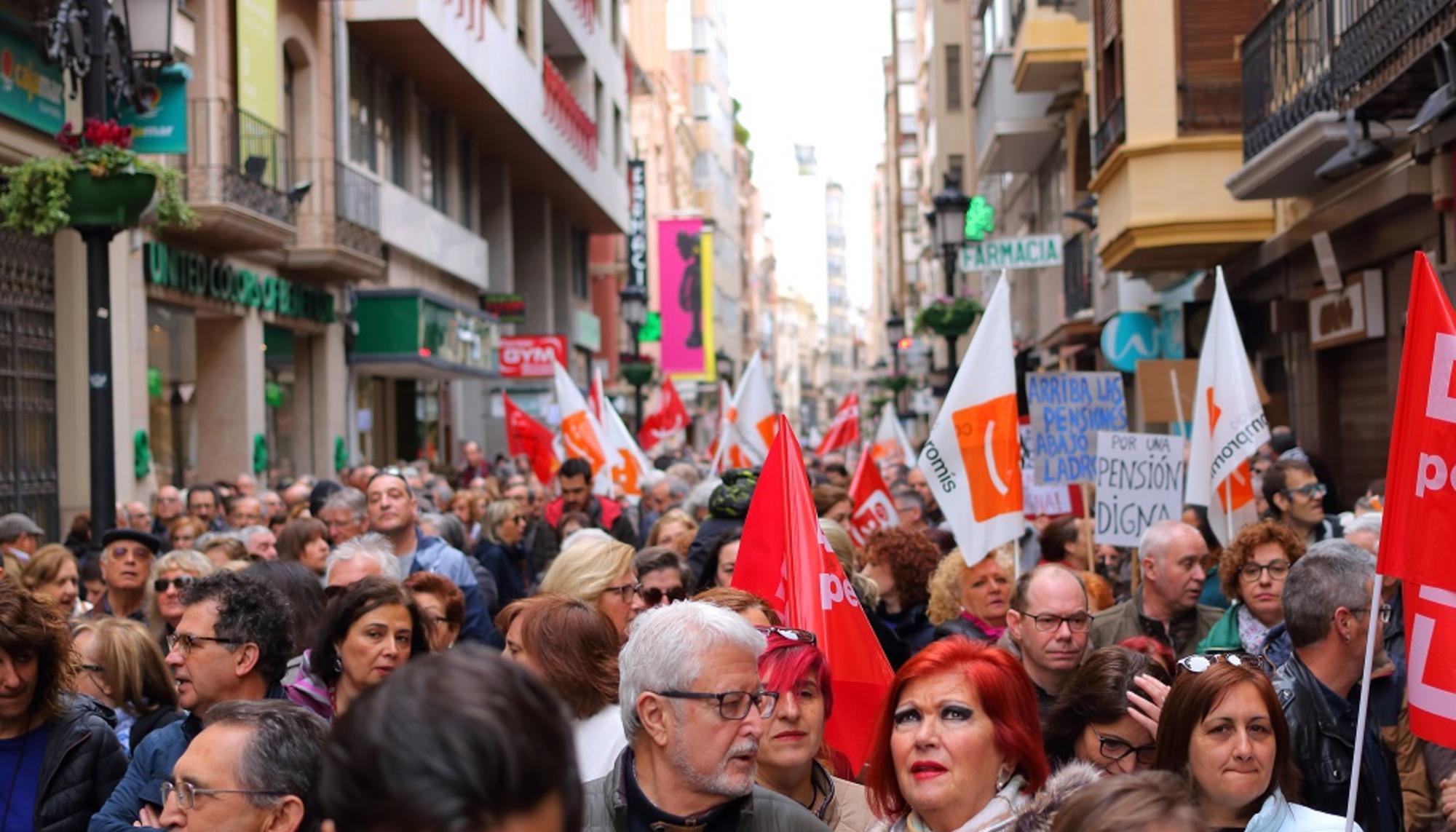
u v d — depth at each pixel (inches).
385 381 1288.1
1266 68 597.9
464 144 1429.6
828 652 218.2
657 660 149.9
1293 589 209.9
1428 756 221.0
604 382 2137.1
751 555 231.8
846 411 818.8
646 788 152.3
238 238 802.8
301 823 158.6
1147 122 706.8
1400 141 504.7
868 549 334.3
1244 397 343.9
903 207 3292.3
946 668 163.3
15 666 205.3
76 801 207.0
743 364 4419.3
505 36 1327.5
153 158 729.0
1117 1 752.3
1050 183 1254.9
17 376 631.8
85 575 386.0
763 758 175.2
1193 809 106.3
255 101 855.7
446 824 62.3
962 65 1937.7
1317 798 198.5
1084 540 380.5
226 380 873.5
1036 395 413.1
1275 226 690.8
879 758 167.6
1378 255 572.7
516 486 575.2
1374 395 617.9
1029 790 162.9
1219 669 170.4
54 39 402.9
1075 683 193.6
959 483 310.5
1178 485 377.4
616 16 1987.0
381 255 1069.8
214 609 206.1
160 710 239.0
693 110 3730.3
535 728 64.7
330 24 1015.6
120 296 704.4
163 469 789.2
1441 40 407.2
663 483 587.8
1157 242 708.7
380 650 214.7
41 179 385.4
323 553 373.4
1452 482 169.2
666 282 2630.4
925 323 793.6
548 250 1734.7
